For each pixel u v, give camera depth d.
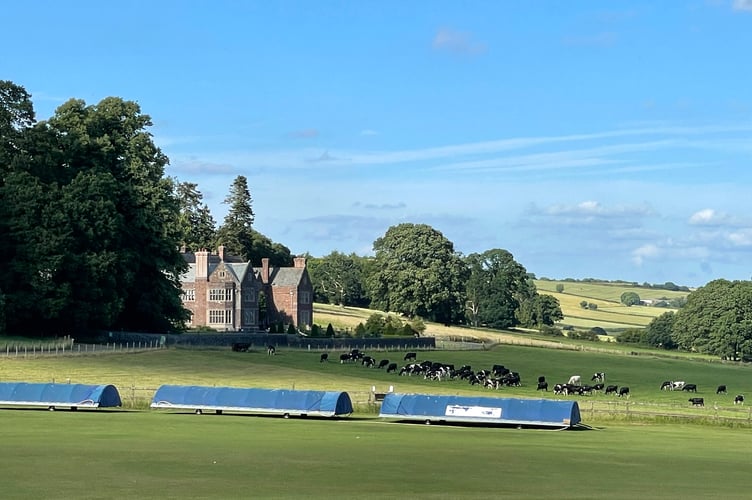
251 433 74.19
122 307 152.25
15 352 131.12
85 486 49.03
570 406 85.56
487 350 194.00
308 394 90.44
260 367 137.25
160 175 167.62
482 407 86.44
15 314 144.50
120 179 163.25
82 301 148.25
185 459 58.84
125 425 78.25
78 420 82.12
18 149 154.62
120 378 117.00
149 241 162.38
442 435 77.00
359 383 126.00
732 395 140.62
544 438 76.56
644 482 54.34
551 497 48.91
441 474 55.50
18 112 155.75
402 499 47.50
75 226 148.88
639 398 129.25
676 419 93.88
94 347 141.12
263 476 53.22
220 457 60.03
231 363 139.50
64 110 162.62
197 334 161.12
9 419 82.25
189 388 92.75
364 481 52.41
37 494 46.62
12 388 94.12
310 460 59.72
